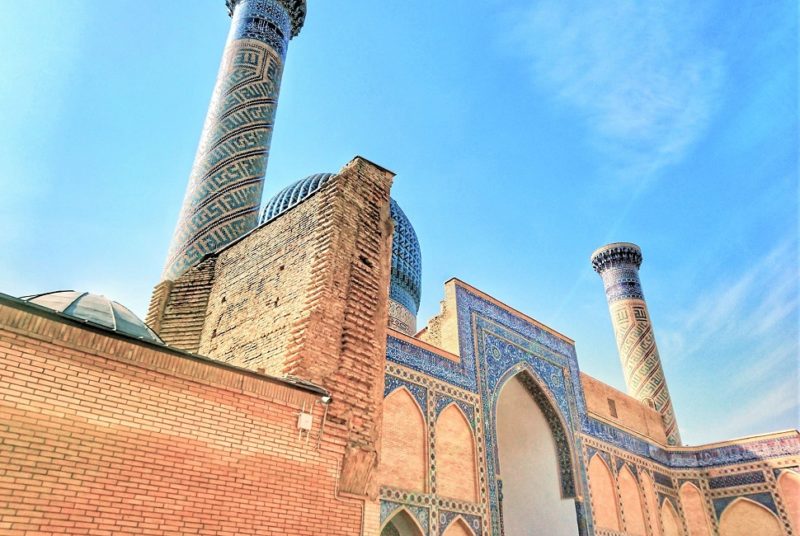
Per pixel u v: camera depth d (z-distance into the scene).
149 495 3.72
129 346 3.95
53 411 3.49
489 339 11.78
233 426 4.35
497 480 9.98
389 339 9.38
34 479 3.29
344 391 5.57
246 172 11.29
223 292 8.25
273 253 7.52
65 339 3.67
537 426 12.99
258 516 4.24
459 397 10.16
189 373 4.21
